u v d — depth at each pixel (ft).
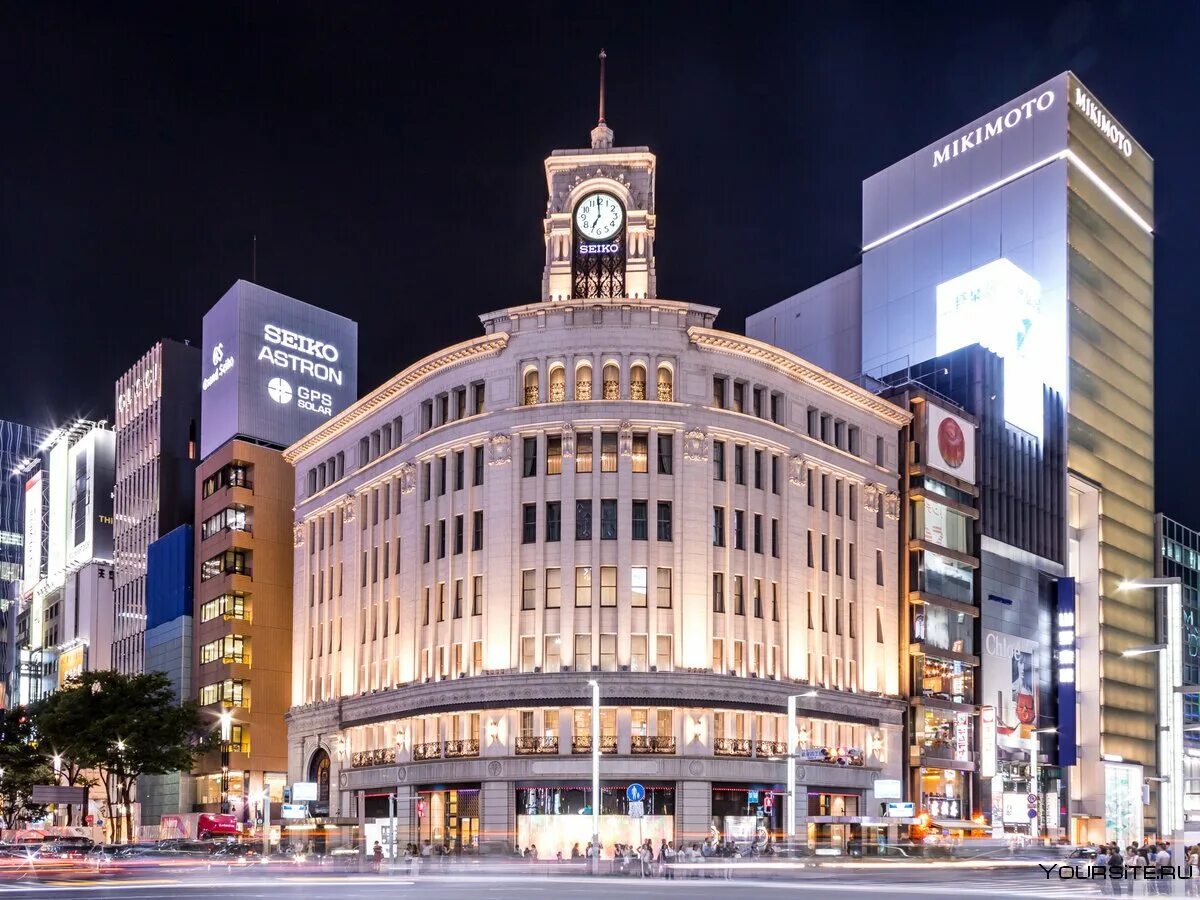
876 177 475.72
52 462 587.68
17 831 350.64
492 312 265.75
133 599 464.65
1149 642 424.87
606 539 251.80
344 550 312.91
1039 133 428.15
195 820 372.79
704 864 221.25
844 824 279.90
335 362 439.22
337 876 203.31
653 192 307.58
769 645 264.93
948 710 313.94
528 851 244.42
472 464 266.77
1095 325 425.28
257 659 378.53
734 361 269.23
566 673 245.86
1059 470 388.98
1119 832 382.01
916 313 449.89
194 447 461.37
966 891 159.74
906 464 319.88
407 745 271.49
